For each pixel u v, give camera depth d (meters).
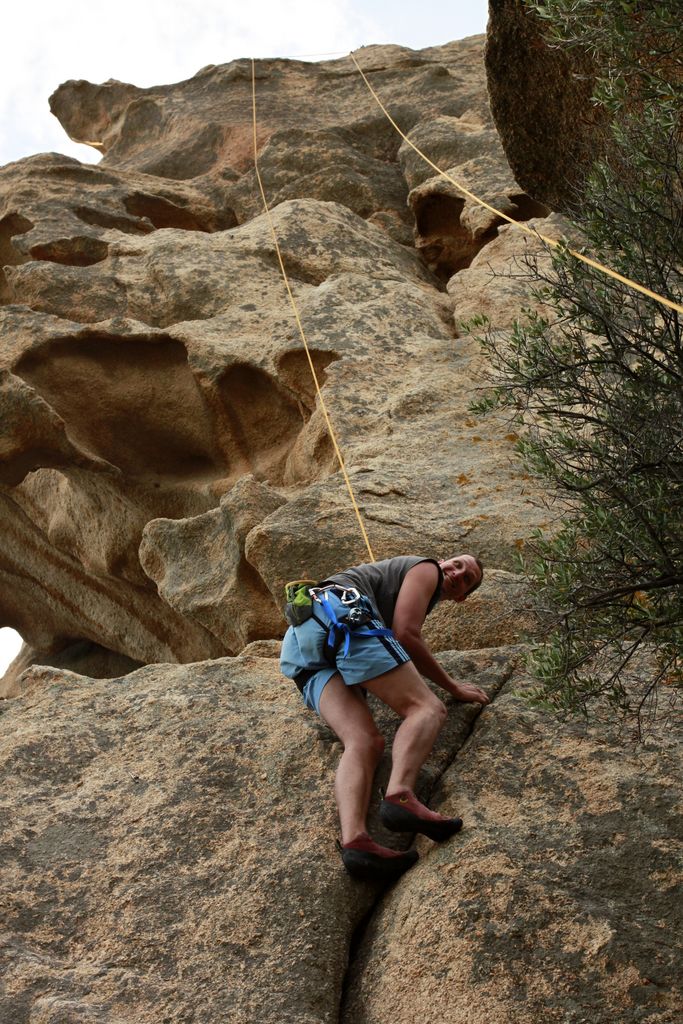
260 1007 3.22
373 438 7.14
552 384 4.06
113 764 4.23
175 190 12.52
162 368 8.85
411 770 3.64
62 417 8.71
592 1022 3.01
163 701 4.55
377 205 12.02
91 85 16.31
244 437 8.66
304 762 4.05
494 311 8.59
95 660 10.60
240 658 4.83
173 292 9.41
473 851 3.54
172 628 9.37
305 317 8.76
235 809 3.92
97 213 11.22
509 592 5.06
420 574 4.12
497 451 6.62
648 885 3.34
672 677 4.04
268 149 12.73
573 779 3.74
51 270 9.73
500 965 3.20
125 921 3.55
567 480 3.91
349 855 3.57
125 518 8.95
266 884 3.61
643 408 3.83
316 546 5.68
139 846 3.82
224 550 6.48
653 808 3.57
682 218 3.82
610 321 3.89
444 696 4.23
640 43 3.89
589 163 6.32
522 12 6.06
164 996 3.28
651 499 3.57
